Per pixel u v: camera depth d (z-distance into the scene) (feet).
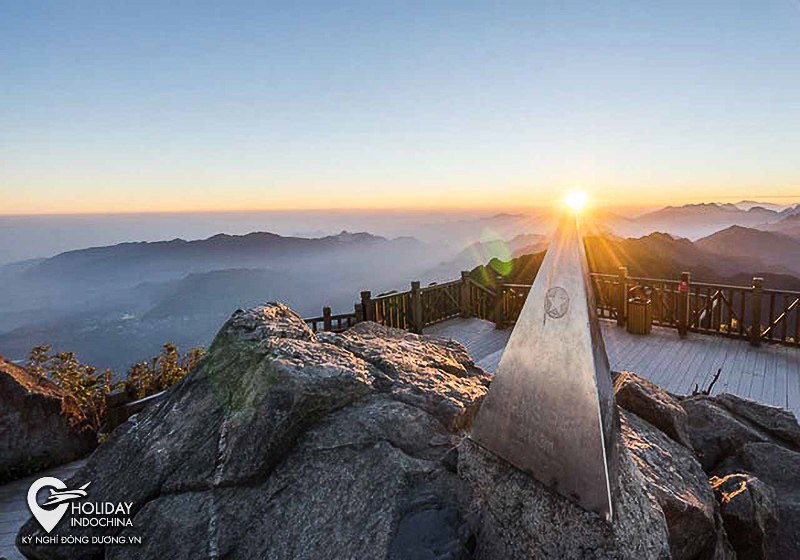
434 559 4.70
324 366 6.97
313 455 6.24
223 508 5.79
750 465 8.23
